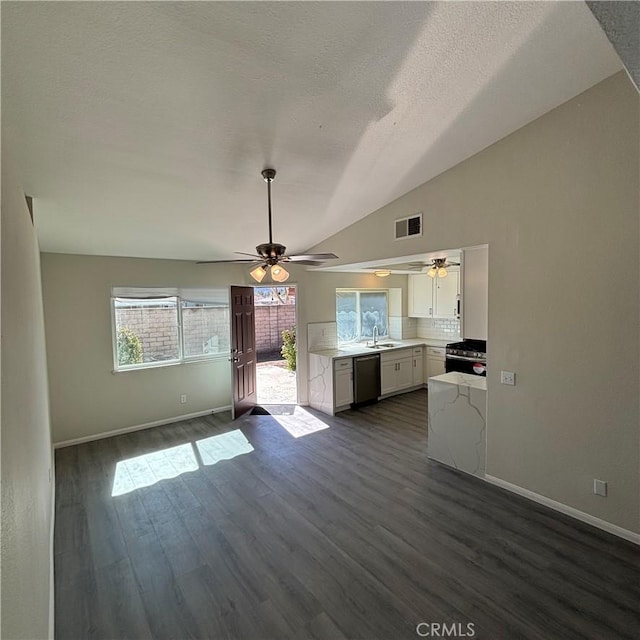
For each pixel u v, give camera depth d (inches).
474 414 138.1
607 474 105.2
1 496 32.4
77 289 174.2
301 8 66.1
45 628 63.1
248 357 221.6
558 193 110.4
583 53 87.4
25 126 84.7
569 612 79.6
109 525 112.9
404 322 281.6
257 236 180.7
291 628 77.3
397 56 80.6
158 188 122.6
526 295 119.4
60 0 59.2
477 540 103.2
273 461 154.8
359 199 156.6
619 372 101.9
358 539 104.7
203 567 95.0
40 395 101.7
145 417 194.2
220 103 88.0
